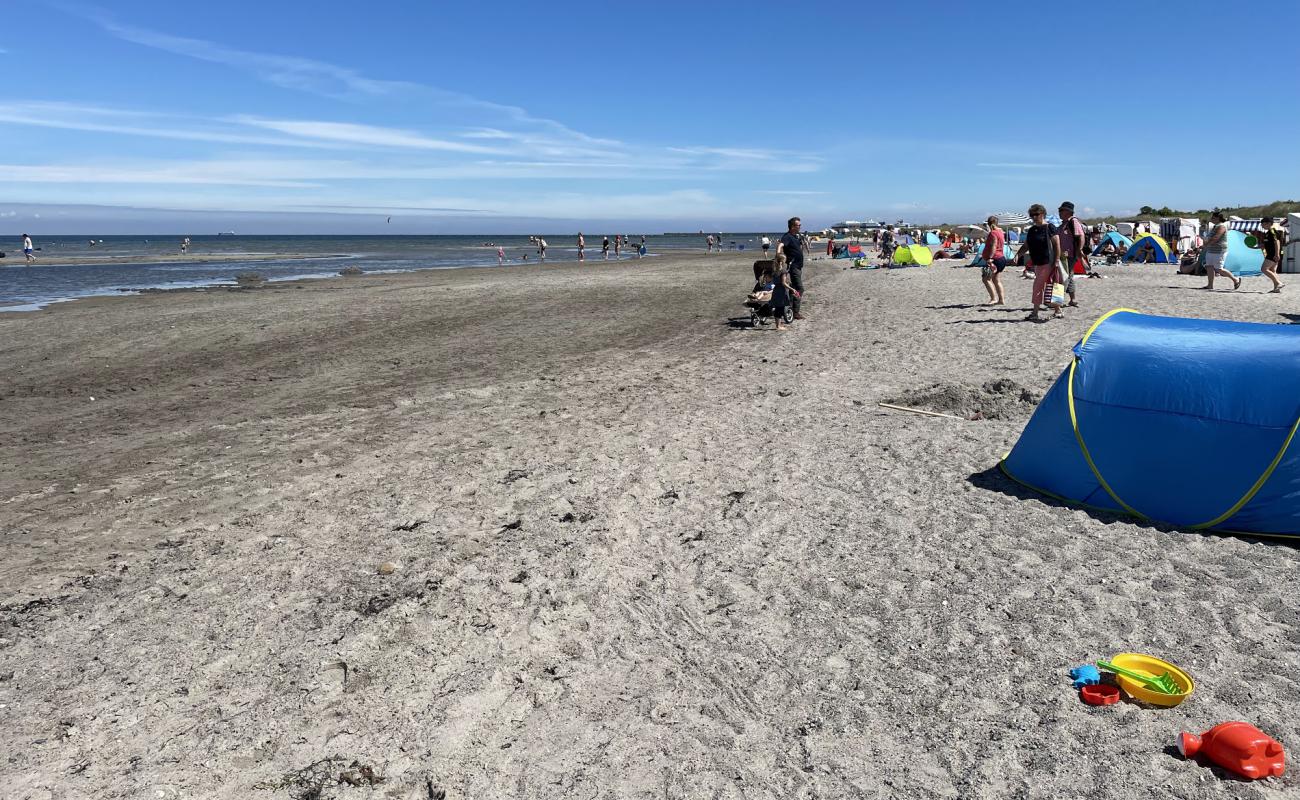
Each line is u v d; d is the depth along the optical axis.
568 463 7.39
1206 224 35.75
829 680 3.82
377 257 64.75
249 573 5.19
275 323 18.72
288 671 4.03
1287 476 5.05
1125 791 3.00
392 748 3.42
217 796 3.14
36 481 7.40
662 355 13.59
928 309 17.45
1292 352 5.33
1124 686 3.59
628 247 83.50
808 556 5.18
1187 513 5.38
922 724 3.46
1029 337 12.69
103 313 21.30
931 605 4.46
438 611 4.62
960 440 7.55
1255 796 2.95
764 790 3.11
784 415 8.88
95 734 3.55
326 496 6.68
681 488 6.58
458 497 6.54
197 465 7.75
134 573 5.25
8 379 12.70
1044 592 4.55
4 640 4.39
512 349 14.67
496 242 142.75
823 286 26.62
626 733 3.49
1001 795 3.02
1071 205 15.11
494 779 3.22
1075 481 5.89
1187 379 5.54
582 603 4.68
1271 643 3.94
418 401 10.40
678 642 4.22
